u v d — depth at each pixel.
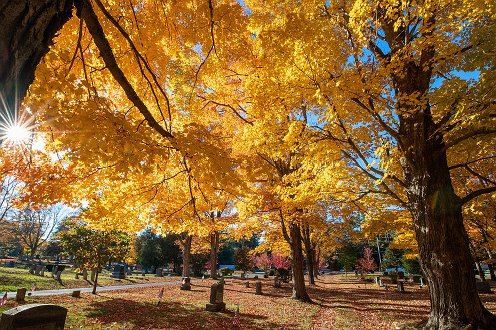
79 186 4.23
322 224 14.09
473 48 5.95
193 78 5.27
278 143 7.59
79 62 4.05
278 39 4.82
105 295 14.59
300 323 9.69
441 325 6.76
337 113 6.10
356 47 6.23
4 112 1.19
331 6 6.50
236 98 8.64
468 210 11.06
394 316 10.82
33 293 13.77
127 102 4.84
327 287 26.25
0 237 42.44
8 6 1.05
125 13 4.21
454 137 7.51
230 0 5.41
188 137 3.54
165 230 5.68
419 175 7.61
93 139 2.63
